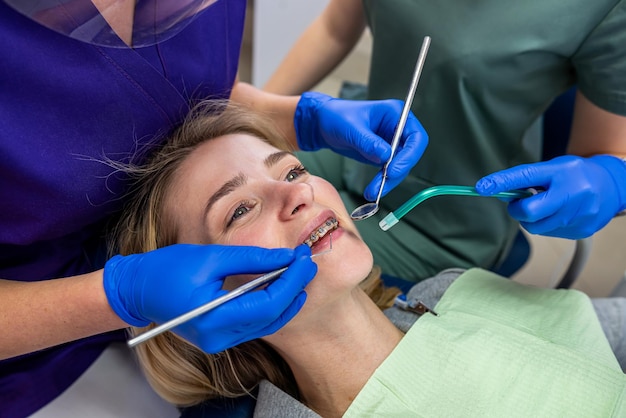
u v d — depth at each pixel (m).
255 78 2.04
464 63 1.09
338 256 0.81
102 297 0.77
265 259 0.73
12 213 0.83
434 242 1.42
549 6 0.99
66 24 0.67
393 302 1.12
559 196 0.90
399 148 0.96
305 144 1.20
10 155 0.75
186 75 0.96
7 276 0.97
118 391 1.20
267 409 0.96
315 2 1.83
